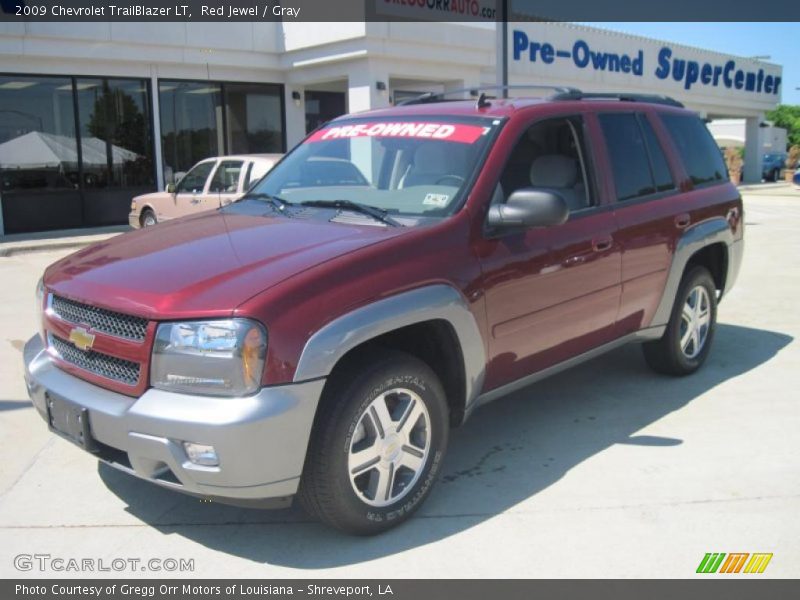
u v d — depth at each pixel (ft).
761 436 14.92
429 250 11.79
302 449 10.15
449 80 60.03
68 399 10.93
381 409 11.16
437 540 11.30
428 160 13.74
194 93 55.93
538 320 13.55
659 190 16.97
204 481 9.91
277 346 9.87
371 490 11.30
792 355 20.49
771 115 250.37
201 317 9.93
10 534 11.64
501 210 12.55
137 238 13.42
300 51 56.65
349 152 15.12
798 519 11.73
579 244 14.20
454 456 14.34
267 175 16.51
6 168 48.88
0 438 15.28
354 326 10.46
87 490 13.07
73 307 11.51
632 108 16.99
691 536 11.28
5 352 21.27
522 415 16.40
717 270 19.69
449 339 12.13
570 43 75.41
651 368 18.63
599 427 15.61
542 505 12.30
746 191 97.04
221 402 9.74
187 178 40.14
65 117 50.70
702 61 97.40
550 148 14.67
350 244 11.41
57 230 51.08
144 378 10.22
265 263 10.91
